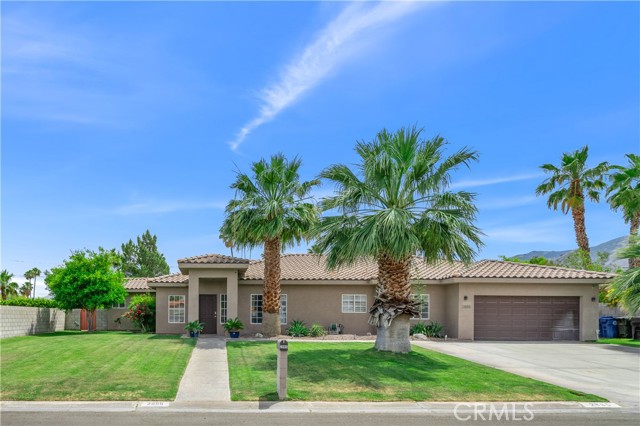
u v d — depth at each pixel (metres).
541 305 25.64
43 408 10.34
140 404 10.73
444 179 17.36
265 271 24.69
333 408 10.84
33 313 26.12
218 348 19.17
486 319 25.52
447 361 16.55
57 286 27.56
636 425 9.92
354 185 17.25
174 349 18.05
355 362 15.59
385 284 17.70
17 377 12.78
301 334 24.95
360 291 27.39
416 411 10.78
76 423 9.34
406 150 17.16
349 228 17.33
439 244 17.00
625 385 13.78
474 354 19.36
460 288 25.42
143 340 21.02
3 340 21.17
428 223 16.58
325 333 26.28
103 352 16.92
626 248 22.34
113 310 32.44
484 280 25.06
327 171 17.83
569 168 36.59
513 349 21.30
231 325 24.17
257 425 9.43
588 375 15.28
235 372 14.17
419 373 14.30
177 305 27.44
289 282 26.94
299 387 12.34
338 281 26.91
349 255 16.58
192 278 25.28
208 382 12.98
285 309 27.22
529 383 13.47
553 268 26.78
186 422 9.55
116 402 10.80
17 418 9.62
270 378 13.35
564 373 15.57
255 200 23.72
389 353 17.22
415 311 17.66
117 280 28.86
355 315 27.23
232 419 9.82
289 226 24.08
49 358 15.60
